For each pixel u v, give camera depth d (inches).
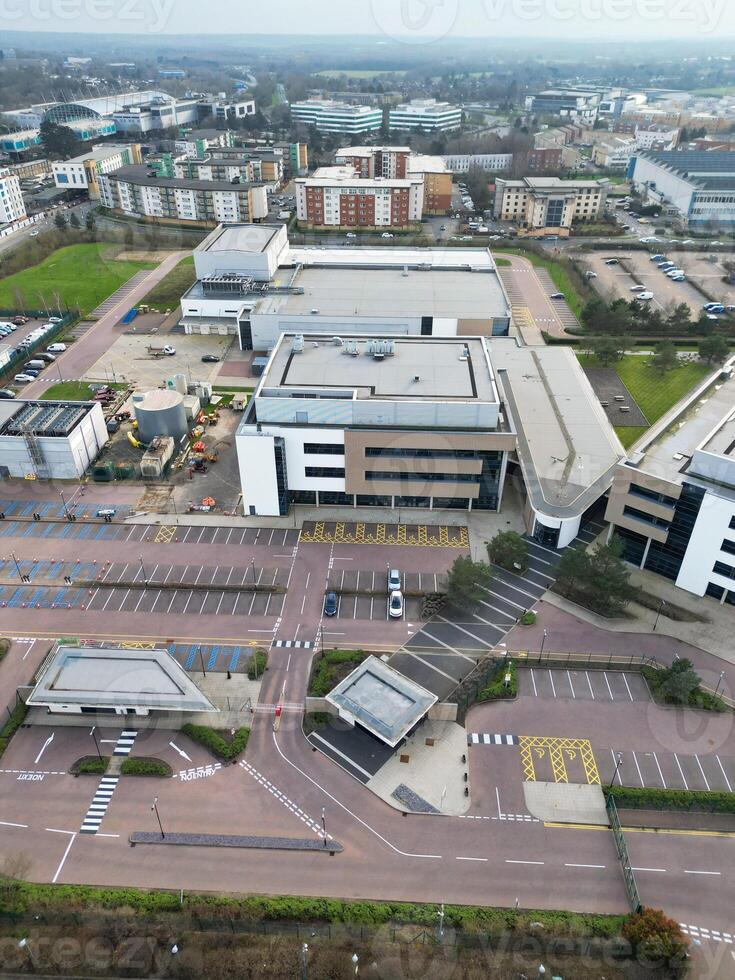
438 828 2434.8
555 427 4311.0
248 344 5920.3
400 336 4503.0
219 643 3139.8
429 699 2775.6
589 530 3846.0
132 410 4945.9
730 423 3540.8
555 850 2374.5
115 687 2815.0
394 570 3474.4
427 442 3718.0
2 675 2979.8
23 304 6771.7
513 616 3292.3
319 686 2883.9
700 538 3287.4
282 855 2349.9
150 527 3858.3
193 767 2628.0
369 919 2138.3
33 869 2305.6
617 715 2834.6
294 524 3878.0
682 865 2336.4
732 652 3110.2
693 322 6427.2
